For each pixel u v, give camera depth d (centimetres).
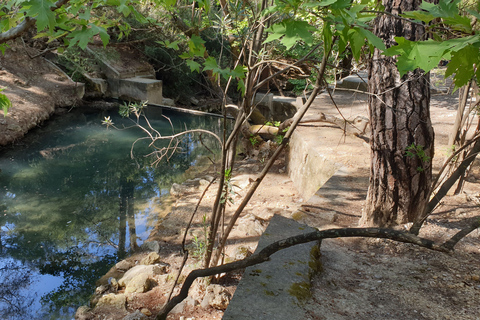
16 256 684
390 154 418
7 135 1220
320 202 562
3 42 240
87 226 788
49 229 775
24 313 532
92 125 1476
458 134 523
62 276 630
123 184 997
